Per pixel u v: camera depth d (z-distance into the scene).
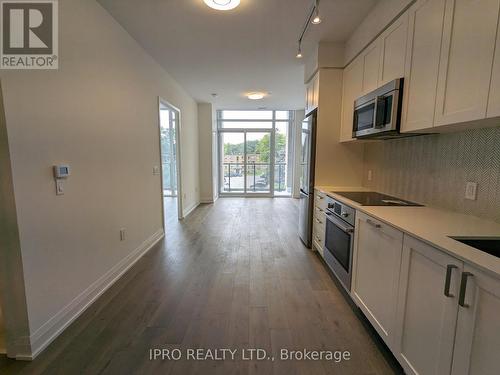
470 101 1.30
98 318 1.97
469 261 0.97
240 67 3.83
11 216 1.46
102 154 2.30
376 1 2.19
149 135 3.39
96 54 2.19
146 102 3.27
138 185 3.08
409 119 1.83
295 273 2.75
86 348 1.66
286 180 7.96
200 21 2.53
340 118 3.15
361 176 3.25
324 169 3.25
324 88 3.09
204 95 5.66
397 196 2.47
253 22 2.54
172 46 3.09
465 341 1.01
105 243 2.38
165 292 2.35
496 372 0.89
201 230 4.32
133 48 2.89
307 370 1.52
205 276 2.67
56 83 1.75
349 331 1.85
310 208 3.39
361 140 2.86
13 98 1.45
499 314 0.87
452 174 1.83
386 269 1.59
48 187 1.69
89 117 2.10
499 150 1.50
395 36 1.99
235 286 2.47
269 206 6.37
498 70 1.15
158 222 3.78
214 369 1.52
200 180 6.80
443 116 1.50
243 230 4.33
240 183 7.81
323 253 2.90
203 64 3.70
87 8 2.06
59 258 1.79
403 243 1.41
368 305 1.83
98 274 2.27
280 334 1.81
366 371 1.51
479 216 1.63
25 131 1.52
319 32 2.76
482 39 1.23
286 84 4.70
